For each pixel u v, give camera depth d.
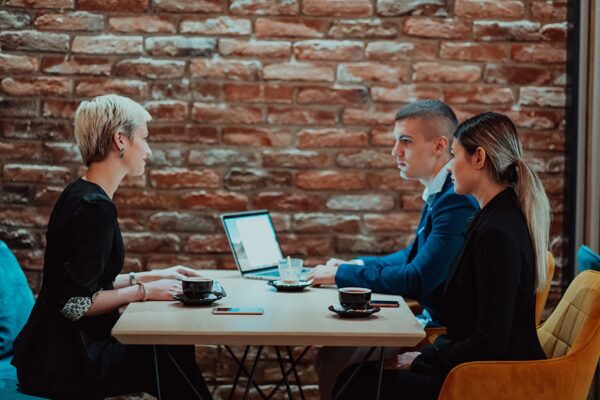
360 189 3.61
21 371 2.36
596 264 2.52
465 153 2.31
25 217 3.60
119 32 3.56
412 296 2.71
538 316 2.68
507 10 3.57
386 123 3.59
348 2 3.56
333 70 3.57
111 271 2.43
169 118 3.58
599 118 3.40
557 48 3.58
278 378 3.62
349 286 2.70
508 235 2.15
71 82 3.57
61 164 3.60
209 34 3.56
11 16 3.55
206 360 3.62
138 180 3.60
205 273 2.98
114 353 2.36
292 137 3.59
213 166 3.60
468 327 2.24
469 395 2.12
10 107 3.57
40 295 2.40
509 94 3.58
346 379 2.38
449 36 3.57
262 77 3.57
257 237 2.99
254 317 2.22
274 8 3.56
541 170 3.61
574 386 2.19
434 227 2.73
